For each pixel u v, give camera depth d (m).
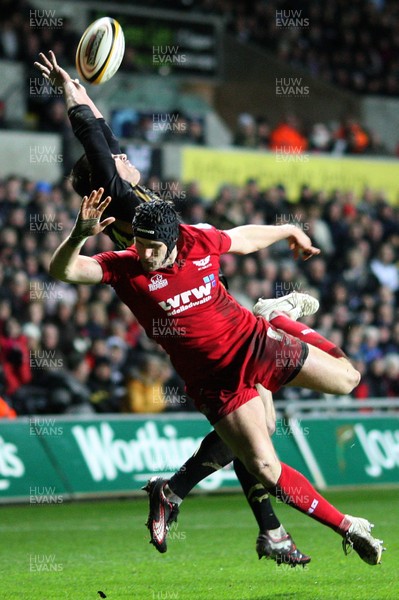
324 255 60.72
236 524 32.47
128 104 68.69
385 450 46.19
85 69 20.78
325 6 84.44
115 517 34.81
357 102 79.69
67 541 28.59
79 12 68.31
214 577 21.58
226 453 19.36
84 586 20.52
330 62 82.31
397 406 47.97
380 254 62.28
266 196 60.53
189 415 42.75
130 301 18.20
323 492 43.03
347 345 51.94
